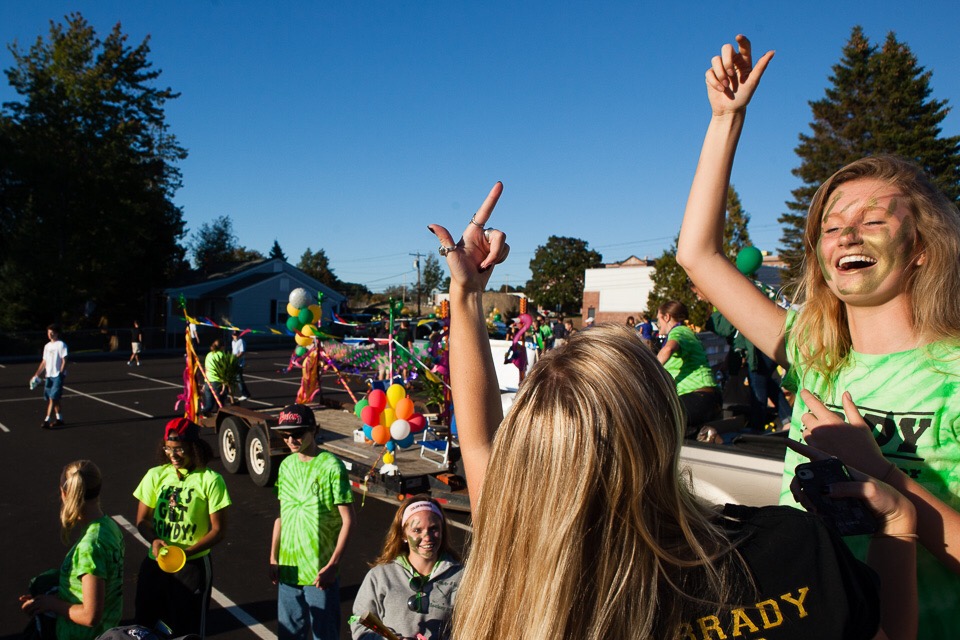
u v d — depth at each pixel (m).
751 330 1.65
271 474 7.84
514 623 0.91
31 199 32.69
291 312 9.12
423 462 6.65
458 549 5.14
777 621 0.80
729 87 1.57
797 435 1.47
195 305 40.22
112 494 7.92
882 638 0.81
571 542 0.86
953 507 1.18
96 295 34.50
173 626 3.65
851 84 29.83
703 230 1.66
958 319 1.26
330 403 9.49
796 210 31.77
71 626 3.06
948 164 27.09
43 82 33.59
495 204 1.38
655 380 0.93
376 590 2.84
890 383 1.29
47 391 12.38
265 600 5.02
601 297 45.38
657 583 0.85
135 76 36.16
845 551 0.85
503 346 10.36
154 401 15.79
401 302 7.77
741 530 0.90
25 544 6.16
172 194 41.78
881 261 1.28
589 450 0.87
